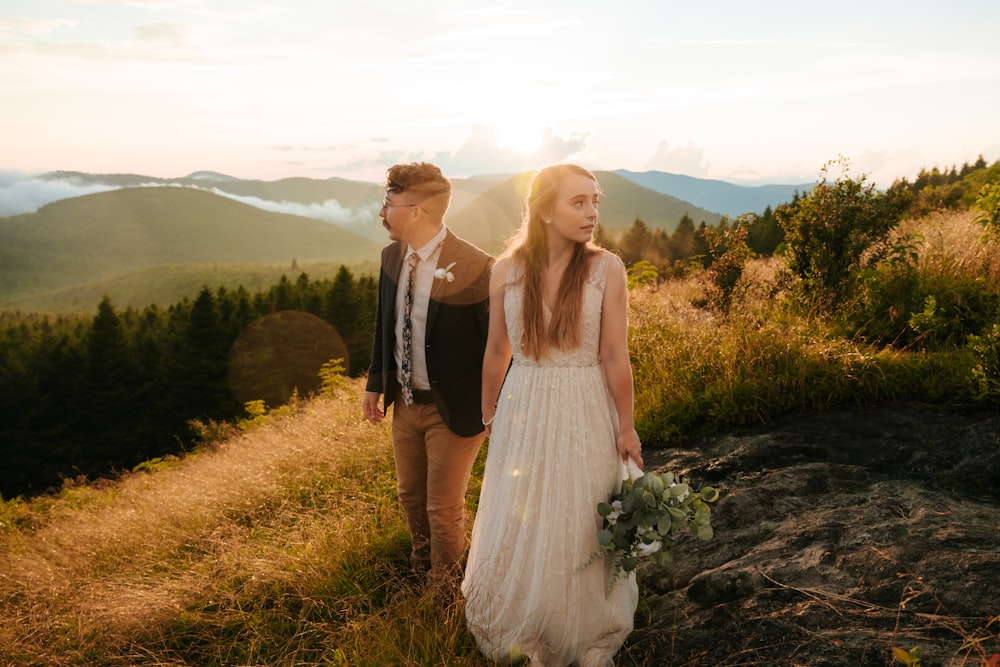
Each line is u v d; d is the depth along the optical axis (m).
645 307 6.50
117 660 2.98
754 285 6.94
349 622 2.72
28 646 3.12
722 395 4.20
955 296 5.04
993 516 2.53
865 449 3.37
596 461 2.33
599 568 2.34
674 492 2.18
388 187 2.74
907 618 2.02
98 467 42.66
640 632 2.43
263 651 2.89
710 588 2.54
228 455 7.07
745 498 3.10
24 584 3.96
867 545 2.45
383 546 3.47
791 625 2.15
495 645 2.38
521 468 2.34
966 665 1.76
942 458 3.10
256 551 3.76
